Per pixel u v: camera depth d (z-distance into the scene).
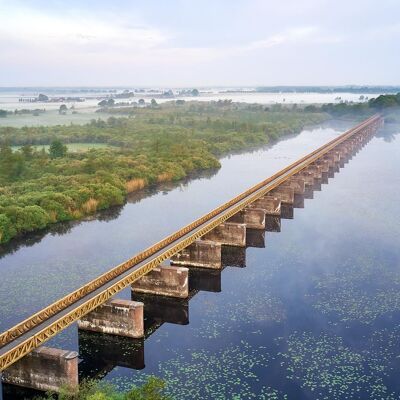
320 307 57.53
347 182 130.25
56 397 40.47
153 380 36.47
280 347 48.75
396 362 45.88
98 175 120.44
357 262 71.81
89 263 73.75
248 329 52.66
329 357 46.78
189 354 47.78
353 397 40.62
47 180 115.31
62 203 99.38
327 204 107.62
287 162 166.12
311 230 88.88
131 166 135.00
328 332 51.59
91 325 50.91
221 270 70.38
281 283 65.06
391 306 57.44
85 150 168.62
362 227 89.44
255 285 64.62
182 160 148.25
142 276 58.16
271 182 108.81
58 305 45.75
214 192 121.94
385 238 82.62
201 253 70.00
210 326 53.66
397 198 111.06
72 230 91.50
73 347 49.31
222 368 45.12
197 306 58.88
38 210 92.44
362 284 63.88
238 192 121.62
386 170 145.88
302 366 45.28
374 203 107.06
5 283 66.12
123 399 35.94
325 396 40.75
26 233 89.62
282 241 83.00
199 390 41.69
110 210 105.75
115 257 76.25
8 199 96.31
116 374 44.75
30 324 42.59
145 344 50.00
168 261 73.25
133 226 93.31
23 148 142.00
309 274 67.75
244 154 184.62
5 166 120.56
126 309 49.09
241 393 41.22
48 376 40.47
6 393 42.00
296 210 103.50
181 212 103.19
